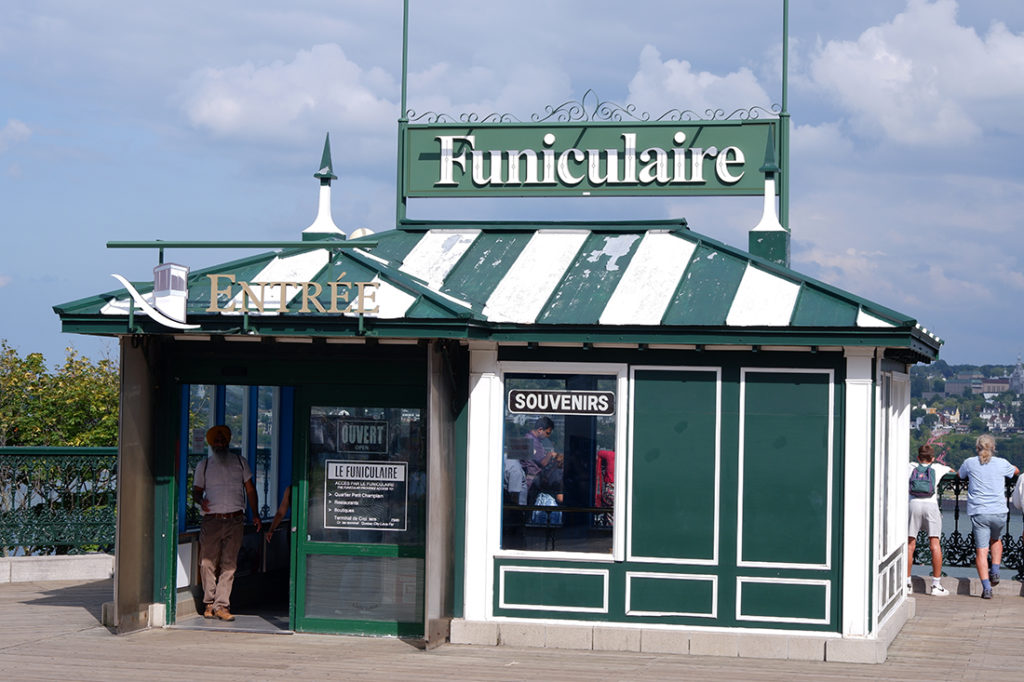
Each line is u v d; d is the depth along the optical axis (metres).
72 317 11.06
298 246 10.91
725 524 10.84
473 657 10.52
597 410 11.12
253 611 12.82
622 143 13.32
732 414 10.85
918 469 14.57
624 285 11.41
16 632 11.61
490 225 13.05
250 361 11.70
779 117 13.15
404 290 10.78
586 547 11.10
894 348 11.21
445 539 11.05
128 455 11.51
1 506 15.07
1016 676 10.01
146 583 11.84
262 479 13.64
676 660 10.49
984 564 14.27
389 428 11.47
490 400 11.24
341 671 9.91
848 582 10.55
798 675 9.91
